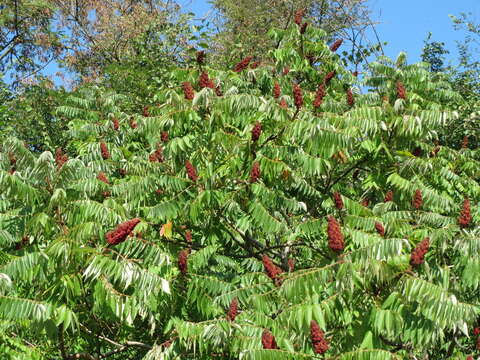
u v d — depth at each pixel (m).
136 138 11.46
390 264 6.07
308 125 7.90
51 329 6.34
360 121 8.62
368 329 6.05
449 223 7.54
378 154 9.03
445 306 5.79
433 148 9.95
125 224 6.28
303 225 7.93
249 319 6.68
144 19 24.33
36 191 6.65
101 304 6.54
